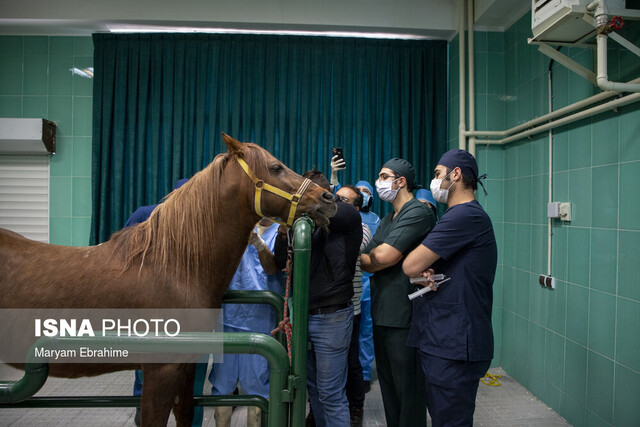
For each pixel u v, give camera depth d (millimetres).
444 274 1461
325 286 1561
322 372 1576
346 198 1791
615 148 1846
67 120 3158
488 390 2559
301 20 3016
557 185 2283
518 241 2715
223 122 3092
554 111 2225
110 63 3055
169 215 1175
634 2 1715
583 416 2025
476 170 1536
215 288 1214
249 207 1221
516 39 2779
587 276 2018
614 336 1826
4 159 3158
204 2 2982
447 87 3283
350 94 3139
